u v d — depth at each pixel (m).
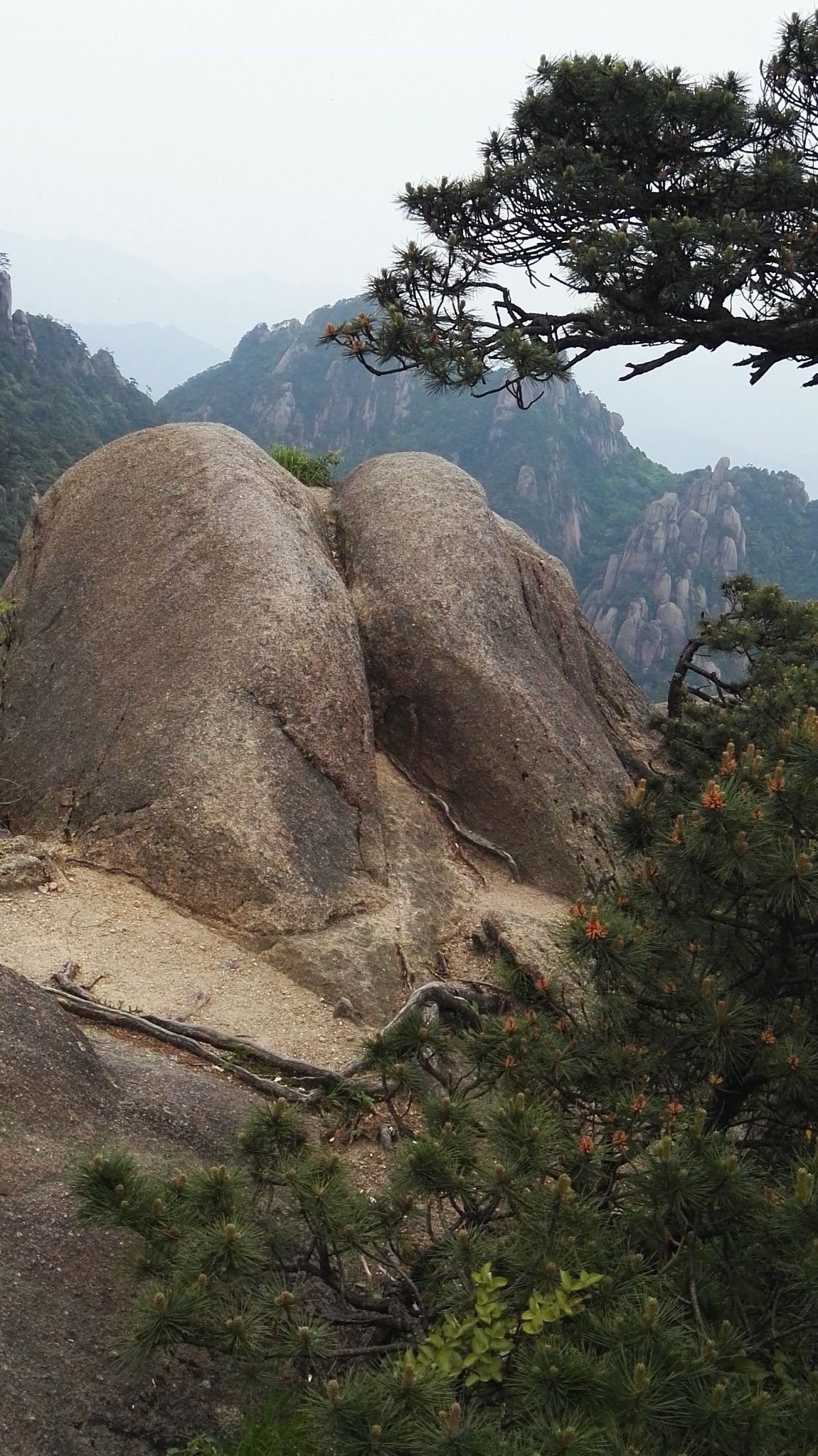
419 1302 4.29
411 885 8.85
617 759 11.18
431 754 10.23
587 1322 3.59
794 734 4.65
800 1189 3.65
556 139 7.04
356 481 11.84
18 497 69.62
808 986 4.70
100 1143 4.96
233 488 10.16
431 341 6.93
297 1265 4.32
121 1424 3.99
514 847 10.02
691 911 4.82
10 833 8.88
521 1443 3.29
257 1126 4.46
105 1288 4.34
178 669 9.16
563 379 6.46
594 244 6.51
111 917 7.90
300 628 9.27
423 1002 7.41
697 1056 4.66
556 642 12.02
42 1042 5.18
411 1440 3.29
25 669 10.01
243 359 180.50
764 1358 3.84
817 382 6.84
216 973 7.56
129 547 10.13
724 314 6.64
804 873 4.17
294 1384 4.18
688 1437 3.30
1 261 99.00
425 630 10.28
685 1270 3.93
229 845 8.20
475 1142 4.40
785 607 12.33
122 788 8.69
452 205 7.18
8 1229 4.31
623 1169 4.49
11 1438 3.69
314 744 8.95
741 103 6.88
